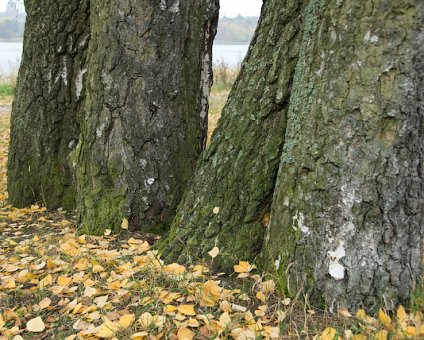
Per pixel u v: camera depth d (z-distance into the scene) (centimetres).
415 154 238
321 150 248
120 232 370
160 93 358
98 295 291
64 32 431
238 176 299
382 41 227
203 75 377
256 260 291
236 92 307
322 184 248
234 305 267
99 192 375
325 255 253
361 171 239
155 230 372
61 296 295
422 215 249
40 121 448
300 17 277
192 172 373
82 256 335
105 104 362
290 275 265
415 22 222
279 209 273
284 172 270
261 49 295
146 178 365
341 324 248
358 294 250
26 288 309
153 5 345
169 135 364
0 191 533
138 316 265
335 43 241
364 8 230
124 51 352
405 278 249
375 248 246
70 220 430
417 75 227
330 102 244
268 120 291
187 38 360
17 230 414
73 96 444
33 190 459
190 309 262
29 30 439
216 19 377
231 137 303
